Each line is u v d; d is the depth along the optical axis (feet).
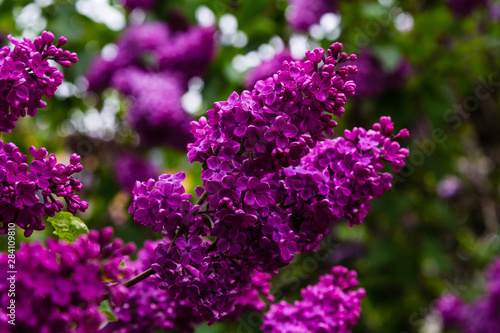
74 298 2.50
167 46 10.39
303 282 11.80
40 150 3.31
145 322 4.10
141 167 10.99
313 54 3.34
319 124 3.33
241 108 3.34
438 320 14.49
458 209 16.06
